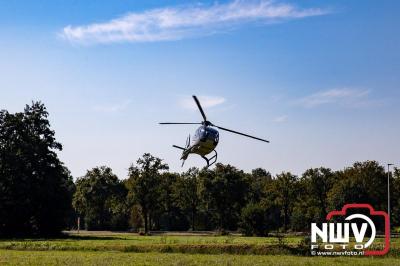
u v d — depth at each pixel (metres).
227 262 41.72
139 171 135.50
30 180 100.62
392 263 41.84
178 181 152.75
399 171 124.00
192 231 146.88
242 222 102.31
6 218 97.69
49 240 81.38
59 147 106.62
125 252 53.03
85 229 166.88
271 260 43.78
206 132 43.19
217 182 138.88
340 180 117.38
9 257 46.25
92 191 164.75
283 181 137.25
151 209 138.62
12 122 103.69
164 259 44.19
